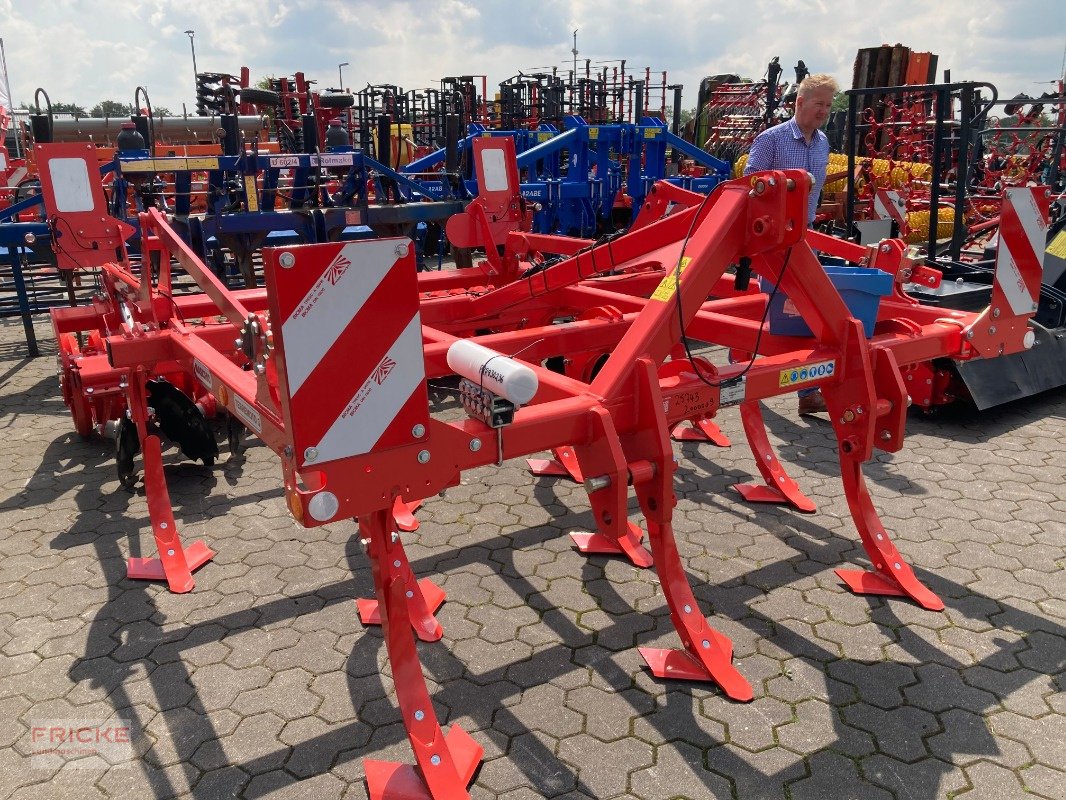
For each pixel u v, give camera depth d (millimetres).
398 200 8891
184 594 3355
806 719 2553
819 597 3281
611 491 2537
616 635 3039
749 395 2877
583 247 4605
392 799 2223
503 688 2732
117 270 4426
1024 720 2531
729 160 15000
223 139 7160
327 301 1843
